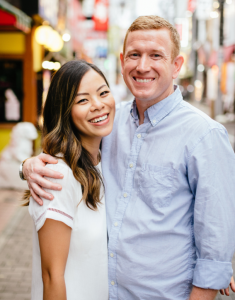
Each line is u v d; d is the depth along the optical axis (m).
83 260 1.49
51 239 1.39
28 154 5.89
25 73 7.85
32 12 7.30
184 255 1.52
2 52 7.77
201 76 27.92
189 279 1.53
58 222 1.39
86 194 1.49
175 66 1.61
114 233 1.58
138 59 1.55
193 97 31.92
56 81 1.57
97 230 1.53
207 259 1.41
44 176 1.46
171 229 1.50
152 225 1.50
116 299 1.59
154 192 1.52
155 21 1.52
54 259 1.40
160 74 1.52
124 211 1.59
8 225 4.43
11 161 5.83
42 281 1.53
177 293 1.52
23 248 3.82
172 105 1.58
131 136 1.71
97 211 1.57
